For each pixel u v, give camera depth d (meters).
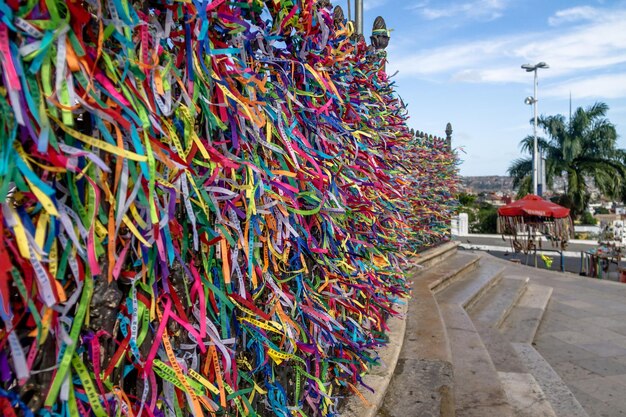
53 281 0.79
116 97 0.90
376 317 3.13
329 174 2.00
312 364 2.16
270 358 1.67
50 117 0.79
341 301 2.26
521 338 6.59
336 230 2.17
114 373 0.98
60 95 0.79
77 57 0.82
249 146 1.48
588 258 16.02
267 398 1.67
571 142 25.25
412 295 5.98
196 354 1.20
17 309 0.77
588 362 5.96
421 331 4.52
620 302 9.29
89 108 0.83
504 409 3.24
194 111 1.13
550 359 6.08
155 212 0.95
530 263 18.45
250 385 1.58
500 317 7.08
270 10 1.71
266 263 1.54
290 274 1.85
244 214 1.35
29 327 0.79
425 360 3.76
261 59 1.59
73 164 0.82
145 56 0.98
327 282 2.09
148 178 0.93
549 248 22.58
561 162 25.81
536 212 14.81
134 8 0.99
